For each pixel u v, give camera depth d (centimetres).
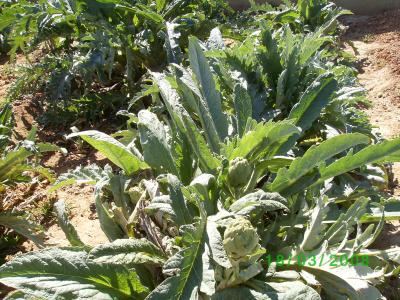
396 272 96
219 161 103
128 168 111
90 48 168
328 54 177
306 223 103
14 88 178
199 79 120
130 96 170
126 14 180
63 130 172
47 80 179
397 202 113
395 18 270
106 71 186
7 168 123
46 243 123
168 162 105
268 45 148
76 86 186
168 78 123
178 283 80
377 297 92
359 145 137
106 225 106
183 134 109
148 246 90
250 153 106
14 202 138
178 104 111
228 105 136
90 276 86
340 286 93
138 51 174
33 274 83
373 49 236
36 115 181
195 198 88
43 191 142
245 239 79
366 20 277
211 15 209
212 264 83
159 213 103
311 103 119
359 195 122
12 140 166
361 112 149
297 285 87
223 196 103
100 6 173
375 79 209
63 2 173
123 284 88
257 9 231
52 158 158
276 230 104
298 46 142
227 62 145
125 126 167
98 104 170
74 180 113
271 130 101
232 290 87
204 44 160
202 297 87
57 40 192
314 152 99
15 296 84
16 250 122
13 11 176
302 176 104
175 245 94
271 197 91
